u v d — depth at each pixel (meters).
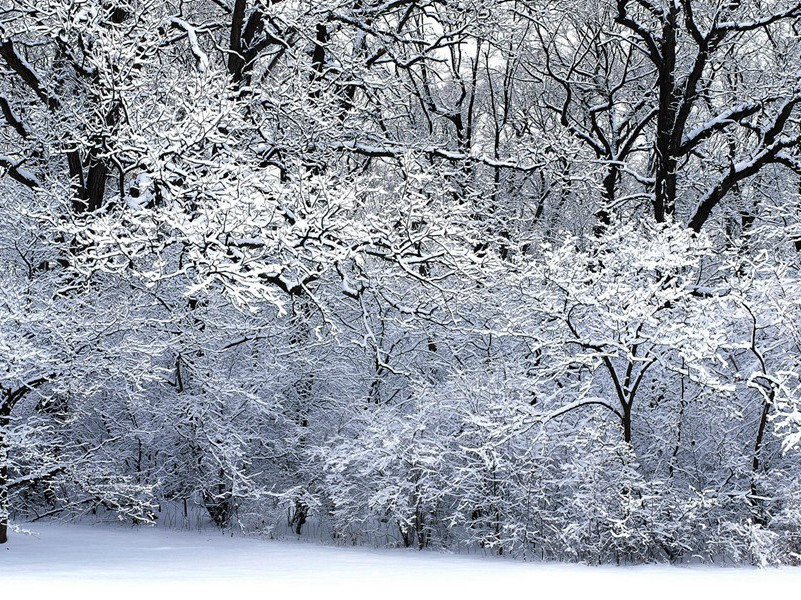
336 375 12.30
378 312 12.53
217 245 8.77
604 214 16.23
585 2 16.98
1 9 10.18
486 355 12.51
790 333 10.17
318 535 11.91
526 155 14.73
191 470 11.91
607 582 7.93
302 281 10.08
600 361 10.15
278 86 12.14
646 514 9.56
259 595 6.76
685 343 9.65
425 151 13.76
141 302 11.37
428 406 10.89
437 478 10.74
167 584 7.17
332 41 13.41
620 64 18.95
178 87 9.75
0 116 12.11
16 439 9.06
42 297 9.71
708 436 10.72
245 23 12.64
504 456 10.55
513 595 7.05
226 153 10.07
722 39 14.50
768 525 9.91
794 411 9.16
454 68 18.55
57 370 9.20
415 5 13.75
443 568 8.77
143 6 10.72
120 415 11.81
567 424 10.63
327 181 9.51
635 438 11.16
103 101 9.84
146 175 9.56
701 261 13.30
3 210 10.63
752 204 16.66
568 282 10.34
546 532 10.29
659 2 14.13
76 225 9.25
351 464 11.38
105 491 10.12
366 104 13.37
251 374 11.62
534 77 19.69
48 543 10.09
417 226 11.13
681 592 7.44
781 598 7.22
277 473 12.28
